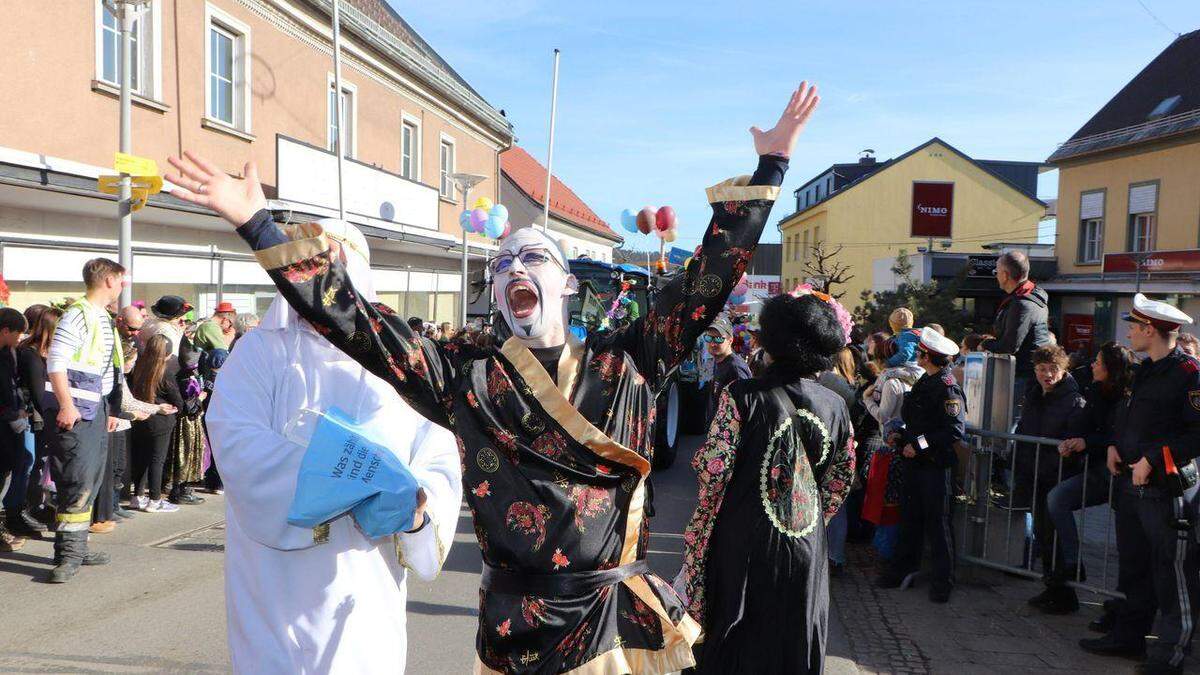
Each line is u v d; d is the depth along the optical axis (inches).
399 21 783.7
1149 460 150.3
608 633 78.2
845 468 115.3
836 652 165.3
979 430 214.5
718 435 110.3
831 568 219.3
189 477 278.8
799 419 111.3
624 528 80.3
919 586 210.1
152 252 374.9
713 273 81.4
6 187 301.0
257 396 85.1
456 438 81.4
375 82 619.8
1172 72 1091.3
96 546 230.2
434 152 730.8
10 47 317.1
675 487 329.7
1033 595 203.6
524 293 81.7
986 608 193.9
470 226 428.1
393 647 87.1
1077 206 1139.3
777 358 115.2
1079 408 194.1
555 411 78.4
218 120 440.8
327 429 80.7
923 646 169.3
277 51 497.0
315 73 538.9
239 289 435.2
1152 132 1005.2
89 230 374.3
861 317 1015.0
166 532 246.8
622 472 80.2
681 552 239.3
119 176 278.5
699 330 82.8
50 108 335.6
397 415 90.6
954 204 1662.2
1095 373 192.4
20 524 233.9
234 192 75.5
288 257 75.1
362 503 78.9
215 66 450.9
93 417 201.5
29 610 180.7
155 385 260.8
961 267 1101.1
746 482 109.7
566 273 85.6
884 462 217.0
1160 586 152.1
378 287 602.9
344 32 561.3
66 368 193.5
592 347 83.9
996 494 214.1
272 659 81.2
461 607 188.5
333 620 82.2
